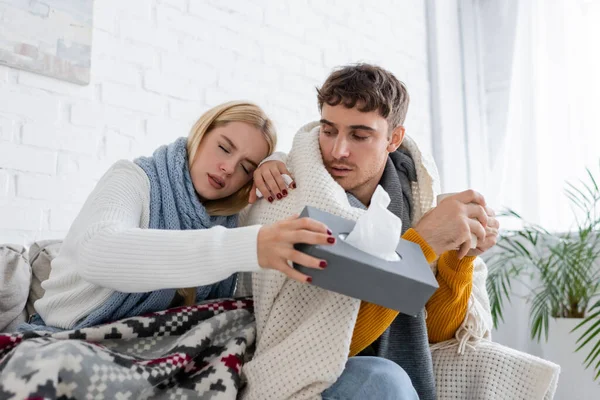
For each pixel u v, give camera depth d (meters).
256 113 1.27
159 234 0.94
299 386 0.94
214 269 0.90
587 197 2.82
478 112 3.27
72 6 1.80
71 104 1.81
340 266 0.82
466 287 1.26
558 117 2.95
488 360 1.22
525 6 3.13
